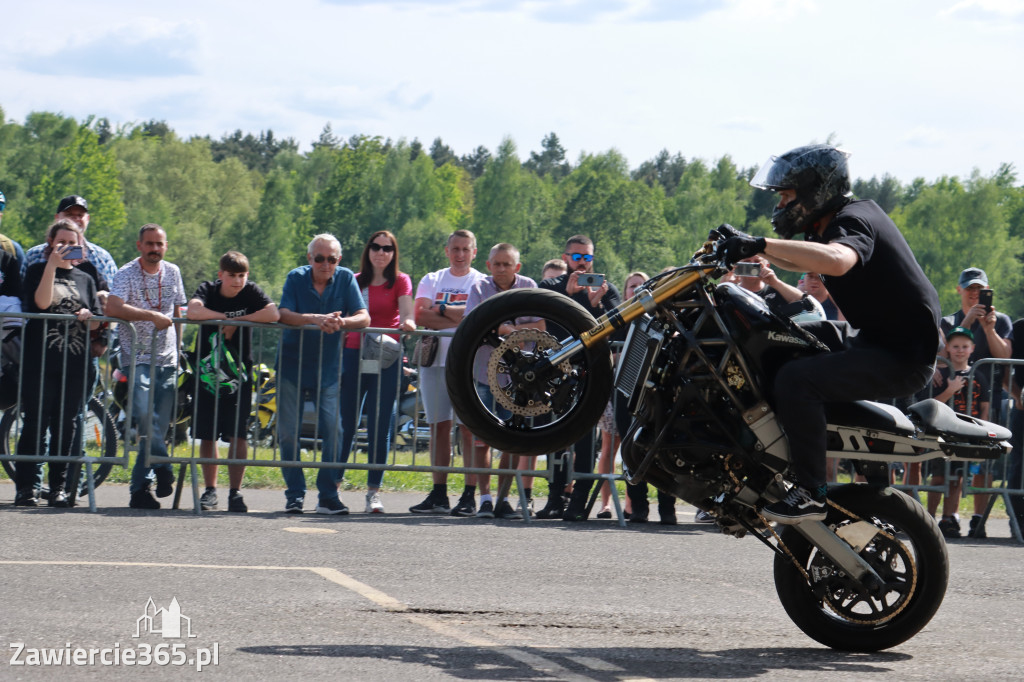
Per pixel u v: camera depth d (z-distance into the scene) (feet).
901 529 27.86
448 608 29.43
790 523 26.35
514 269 51.31
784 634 28.96
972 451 27.76
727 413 26.37
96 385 48.85
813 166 26.84
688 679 23.91
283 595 29.81
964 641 29.04
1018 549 46.19
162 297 48.55
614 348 48.57
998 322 53.21
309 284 49.06
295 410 47.98
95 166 560.20
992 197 594.24
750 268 26.08
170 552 35.09
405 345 49.65
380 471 48.85
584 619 29.17
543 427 28.43
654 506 57.21
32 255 48.49
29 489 46.29
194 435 47.29
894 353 26.35
